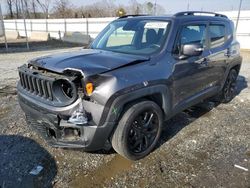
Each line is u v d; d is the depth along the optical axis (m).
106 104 2.90
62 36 25.84
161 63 3.53
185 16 4.20
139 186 2.99
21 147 3.71
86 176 3.14
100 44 4.32
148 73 3.30
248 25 16.73
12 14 44.16
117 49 3.96
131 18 4.49
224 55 5.10
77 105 2.88
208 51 4.56
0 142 3.83
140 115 3.36
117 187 2.97
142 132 3.43
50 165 3.32
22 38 27.70
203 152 3.73
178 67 3.76
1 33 16.91
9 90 6.52
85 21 23.55
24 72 3.39
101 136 3.01
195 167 3.36
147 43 3.84
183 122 4.73
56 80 2.92
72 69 2.90
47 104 3.02
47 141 3.26
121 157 3.55
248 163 3.48
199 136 4.21
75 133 3.07
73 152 3.62
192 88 4.23
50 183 2.99
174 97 3.81
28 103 3.30
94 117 2.91
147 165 3.39
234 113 5.25
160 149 3.77
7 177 3.06
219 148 3.85
